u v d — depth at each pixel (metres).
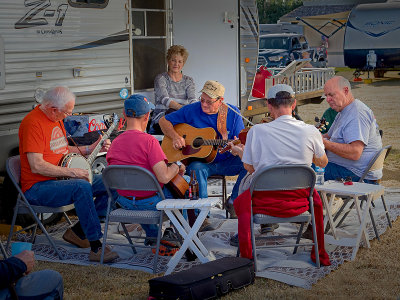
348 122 4.72
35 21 5.23
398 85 17.80
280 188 3.92
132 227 5.09
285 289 3.74
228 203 5.10
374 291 3.69
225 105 5.18
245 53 8.25
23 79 5.16
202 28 7.67
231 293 3.68
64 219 5.55
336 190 4.36
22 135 4.26
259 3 28.55
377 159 4.73
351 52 18.58
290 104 3.99
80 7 5.73
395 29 17.88
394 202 5.82
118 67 6.30
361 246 4.54
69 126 5.43
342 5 19.62
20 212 4.41
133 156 4.05
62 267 4.20
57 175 4.25
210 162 5.05
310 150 3.97
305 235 4.57
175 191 4.13
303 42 16.58
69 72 5.66
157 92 6.97
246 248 3.96
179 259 3.99
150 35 7.16
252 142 4.00
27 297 2.91
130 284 3.88
